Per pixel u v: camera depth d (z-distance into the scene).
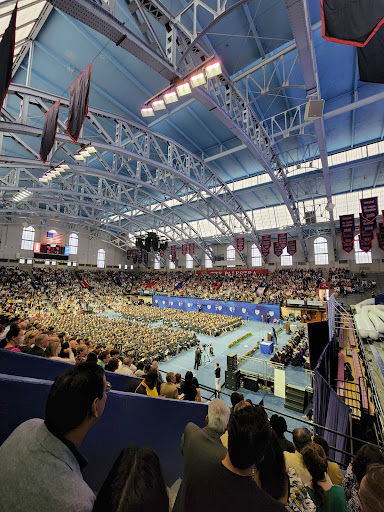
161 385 5.04
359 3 5.33
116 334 22.88
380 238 27.81
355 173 26.20
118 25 7.84
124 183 31.42
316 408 8.47
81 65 15.66
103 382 1.27
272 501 1.28
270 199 34.16
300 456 2.74
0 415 1.43
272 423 3.90
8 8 9.15
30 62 13.80
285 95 18.08
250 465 1.29
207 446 1.60
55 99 14.25
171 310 41.12
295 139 23.16
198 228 48.59
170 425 3.34
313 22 12.69
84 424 1.15
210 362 19.31
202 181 25.70
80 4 7.09
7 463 1.03
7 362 2.32
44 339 5.55
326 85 17.09
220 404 1.93
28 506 0.90
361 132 21.44
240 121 17.50
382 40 5.58
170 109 19.28
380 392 7.57
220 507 1.25
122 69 15.82
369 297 31.34
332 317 16.23
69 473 1.02
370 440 7.93
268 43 13.84
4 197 26.38
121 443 2.42
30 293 42.94
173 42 9.52
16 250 47.69
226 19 12.62
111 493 0.91
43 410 1.65
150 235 38.16
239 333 28.30
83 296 48.72
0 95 6.69
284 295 37.06
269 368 16.84
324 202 32.44
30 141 23.33
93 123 16.69
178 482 3.31
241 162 27.38
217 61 8.97
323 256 39.62
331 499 2.01
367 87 16.98
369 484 1.44
